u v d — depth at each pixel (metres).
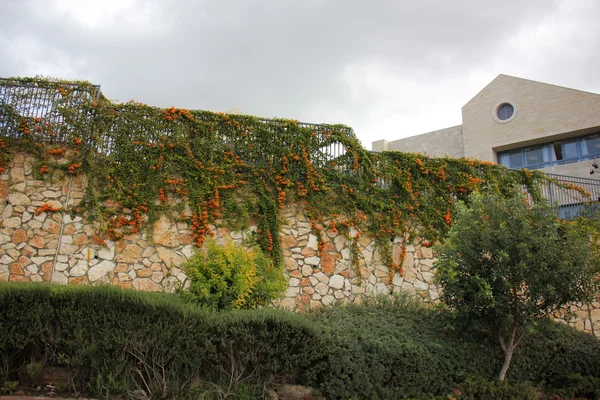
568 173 24.98
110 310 6.31
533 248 8.06
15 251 9.71
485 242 8.27
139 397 6.16
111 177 10.43
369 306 9.71
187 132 11.12
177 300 7.04
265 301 8.73
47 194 10.14
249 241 10.82
